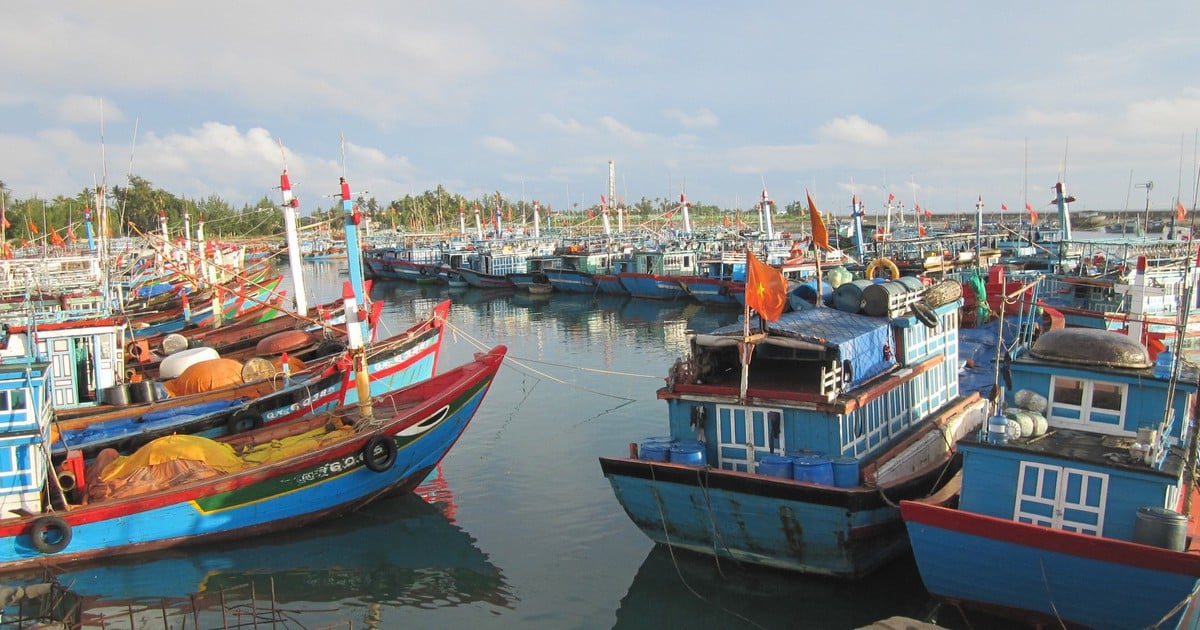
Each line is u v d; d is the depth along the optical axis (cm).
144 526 1959
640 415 3278
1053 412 1675
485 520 2231
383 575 1920
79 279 3775
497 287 8969
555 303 7688
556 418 3278
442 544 2088
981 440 1537
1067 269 4953
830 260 7019
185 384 2875
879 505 1625
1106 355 1616
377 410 2520
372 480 2222
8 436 1831
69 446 2277
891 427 1939
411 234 14700
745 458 1816
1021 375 1711
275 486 2075
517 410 3425
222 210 14162
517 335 5672
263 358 3200
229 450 2211
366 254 11244
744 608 1708
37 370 1856
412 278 10262
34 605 1761
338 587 1870
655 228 14025
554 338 5488
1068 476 1445
